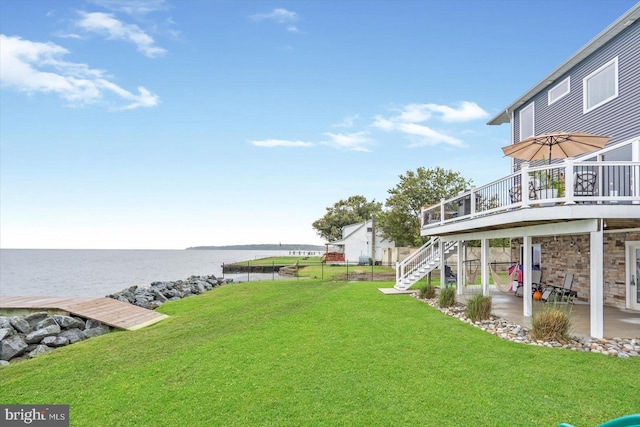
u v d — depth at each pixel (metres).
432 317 11.61
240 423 4.94
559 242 15.35
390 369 6.83
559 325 8.40
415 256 19.33
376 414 5.08
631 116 10.80
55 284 35.28
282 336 9.45
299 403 5.49
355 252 46.59
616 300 12.40
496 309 12.45
